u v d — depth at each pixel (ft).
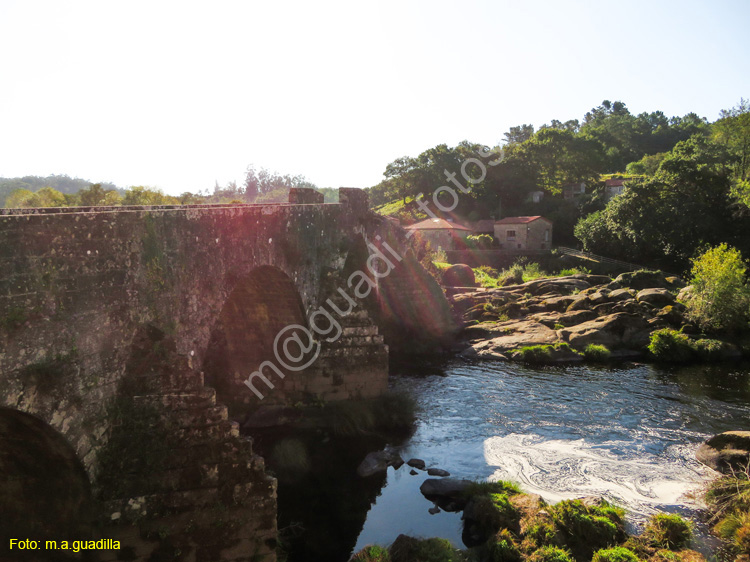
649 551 41.93
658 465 58.80
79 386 34.17
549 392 84.64
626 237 198.39
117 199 118.93
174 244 43.27
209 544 38.32
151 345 39.34
